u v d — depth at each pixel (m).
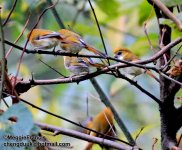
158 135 14.24
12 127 5.26
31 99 13.24
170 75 8.35
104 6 13.34
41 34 8.79
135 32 14.77
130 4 13.30
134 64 7.38
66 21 14.71
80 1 14.88
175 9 11.12
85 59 9.26
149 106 16.52
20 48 7.03
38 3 12.70
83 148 10.45
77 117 15.44
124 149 7.80
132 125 16.06
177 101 9.95
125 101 16.55
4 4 13.64
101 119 9.89
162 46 8.62
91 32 13.47
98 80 15.60
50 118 13.25
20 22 13.48
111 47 15.09
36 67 16.69
